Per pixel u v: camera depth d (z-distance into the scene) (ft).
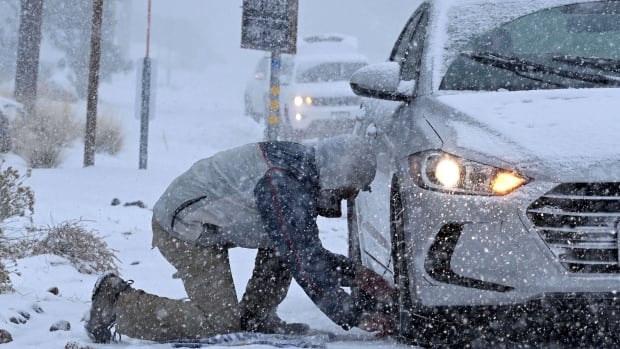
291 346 36.86
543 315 35.40
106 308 38.68
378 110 48.47
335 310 37.47
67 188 102.63
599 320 35.29
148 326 38.60
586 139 35.99
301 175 37.47
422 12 51.72
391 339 40.11
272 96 111.86
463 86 43.01
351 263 40.73
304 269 36.94
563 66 43.42
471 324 36.47
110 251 65.46
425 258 36.65
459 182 36.35
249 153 38.65
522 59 44.21
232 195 38.01
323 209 38.34
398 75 44.37
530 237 34.96
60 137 141.18
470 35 45.96
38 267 56.90
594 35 45.32
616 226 34.60
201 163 39.45
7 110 136.87
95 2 125.80
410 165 38.55
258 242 39.09
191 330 38.75
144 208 91.09
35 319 44.16
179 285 54.44
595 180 34.68
